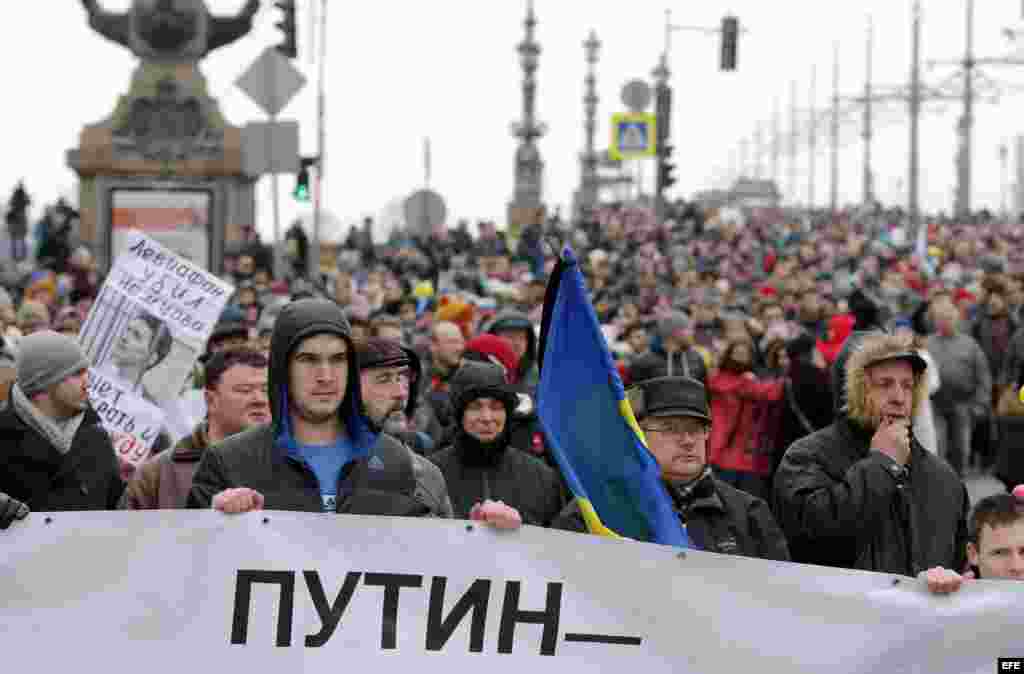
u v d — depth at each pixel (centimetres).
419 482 1472
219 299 2322
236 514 1247
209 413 1812
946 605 1276
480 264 9169
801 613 1272
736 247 11688
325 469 1322
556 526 1595
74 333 3247
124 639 1237
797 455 1689
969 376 4106
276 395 1316
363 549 1252
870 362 1659
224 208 9331
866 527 1608
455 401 1958
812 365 3114
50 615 1237
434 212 5384
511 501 1955
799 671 1270
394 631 1249
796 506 1656
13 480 1677
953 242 10875
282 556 1245
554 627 1259
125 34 9381
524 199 11712
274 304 3325
